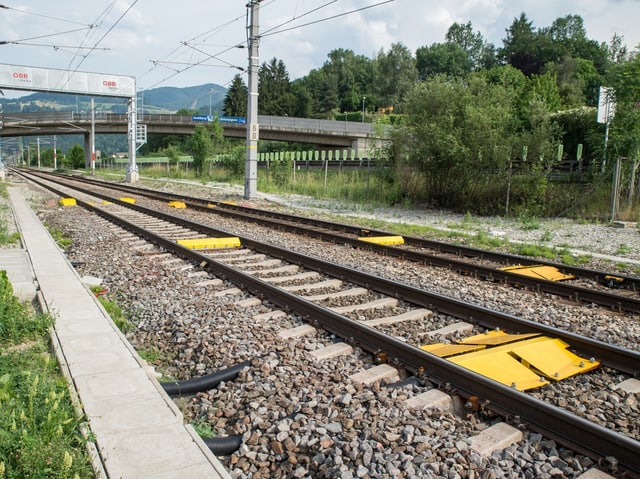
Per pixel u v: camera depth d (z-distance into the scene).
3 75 47.12
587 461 4.02
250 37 28.27
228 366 5.80
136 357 5.54
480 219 21.77
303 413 4.64
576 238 16.50
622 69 22.00
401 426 4.40
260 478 3.91
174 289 8.95
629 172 21.20
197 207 24.02
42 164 184.62
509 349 5.92
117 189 39.88
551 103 64.06
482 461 3.98
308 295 8.88
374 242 13.93
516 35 124.81
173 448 3.85
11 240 13.49
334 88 144.88
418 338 6.74
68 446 3.56
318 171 41.78
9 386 4.52
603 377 5.66
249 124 28.95
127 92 52.81
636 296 9.63
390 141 27.80
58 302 7.62
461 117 24.16
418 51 149.75
